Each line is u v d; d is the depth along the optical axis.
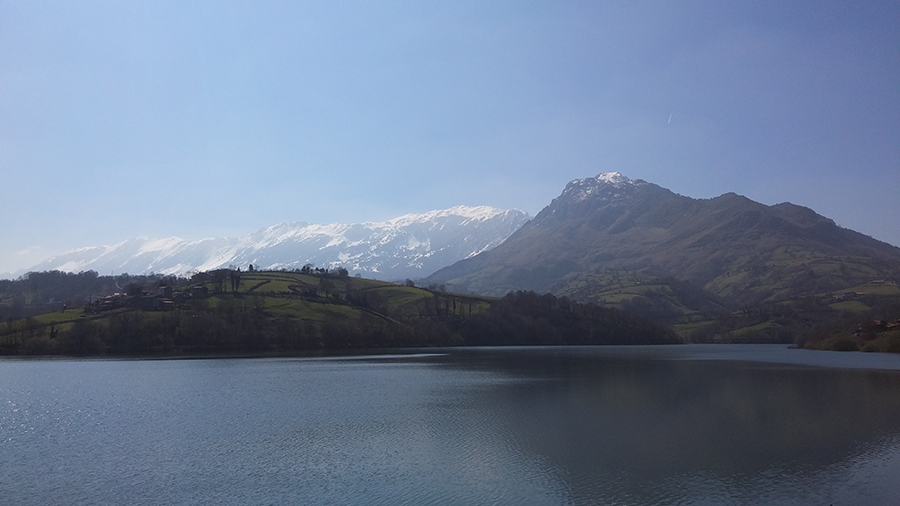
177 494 48.31
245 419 77.50
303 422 75.25
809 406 86.56
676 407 85.31
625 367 153.62
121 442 65.06
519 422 74.56
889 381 117.56
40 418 79.00
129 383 116.62
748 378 124.06
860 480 51.38
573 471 53.50
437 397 96.12
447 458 57.75
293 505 45.56
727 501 46.56
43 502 46.88
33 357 188.38
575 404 88.44
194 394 100.38
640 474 52.88
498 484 50.16
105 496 48.03
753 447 61.91
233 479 51.84
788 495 47.88
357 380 121.50
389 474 52.88
